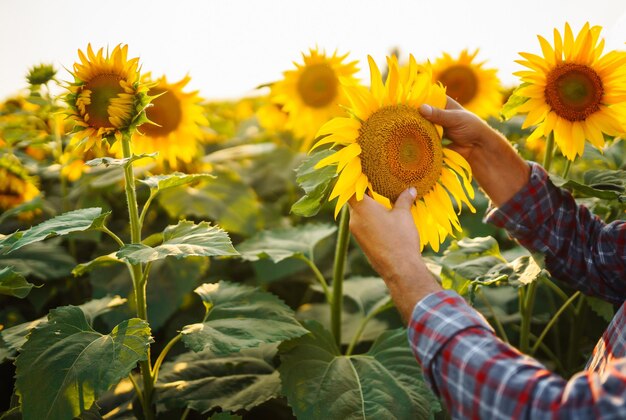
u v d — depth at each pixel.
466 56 3.45
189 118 3.03
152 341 1.74
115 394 2.36
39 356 1.69
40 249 2.78
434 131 1.66
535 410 1.04
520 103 2.18
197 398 2.08
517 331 2.79
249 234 3.14
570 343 2.55
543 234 1.83
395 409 1.85
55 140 3.19
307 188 1.67
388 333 2.20
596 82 2.07
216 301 2.14
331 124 1.58
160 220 3.29
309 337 2.15
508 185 1.80
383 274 1.42
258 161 3.89
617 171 2.17
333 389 1.92
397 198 1.62
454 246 2.23
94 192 3.12
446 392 1.22
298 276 3.27
